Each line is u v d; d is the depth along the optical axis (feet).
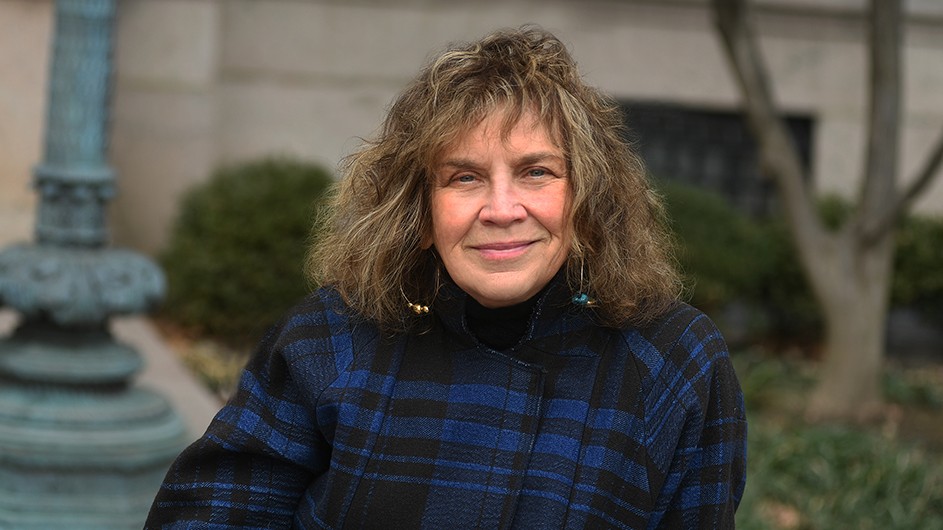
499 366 6.79
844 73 33.91
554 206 6.61
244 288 27.84
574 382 6.77
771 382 27.22
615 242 6.77
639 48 33.63
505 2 33.42
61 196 14.88
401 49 33.30
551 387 6.77
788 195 24.77
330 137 33.24
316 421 6.95
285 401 7.05
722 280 29.99
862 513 19.11
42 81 28.60
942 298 31.86
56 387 14.92
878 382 25.34
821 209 31.86
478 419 6.70
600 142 6.76
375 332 7.00
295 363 6.97
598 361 6.80
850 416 24.97
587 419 6.69
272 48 32.81
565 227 6.69
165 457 15.26
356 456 6.72
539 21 33.42
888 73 24.41
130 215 31.73
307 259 7.62
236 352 27.27
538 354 6.79
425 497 6.63
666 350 6.81
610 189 6.76
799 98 33.88
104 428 14.83
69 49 14.65
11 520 14.34
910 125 34.22
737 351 30.45
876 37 24.35
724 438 6.80
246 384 7.16
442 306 6.81
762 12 33.58
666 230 7.63
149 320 29.12
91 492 14.71
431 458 6.67
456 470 6.65
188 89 31.71
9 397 14.85
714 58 33.86
